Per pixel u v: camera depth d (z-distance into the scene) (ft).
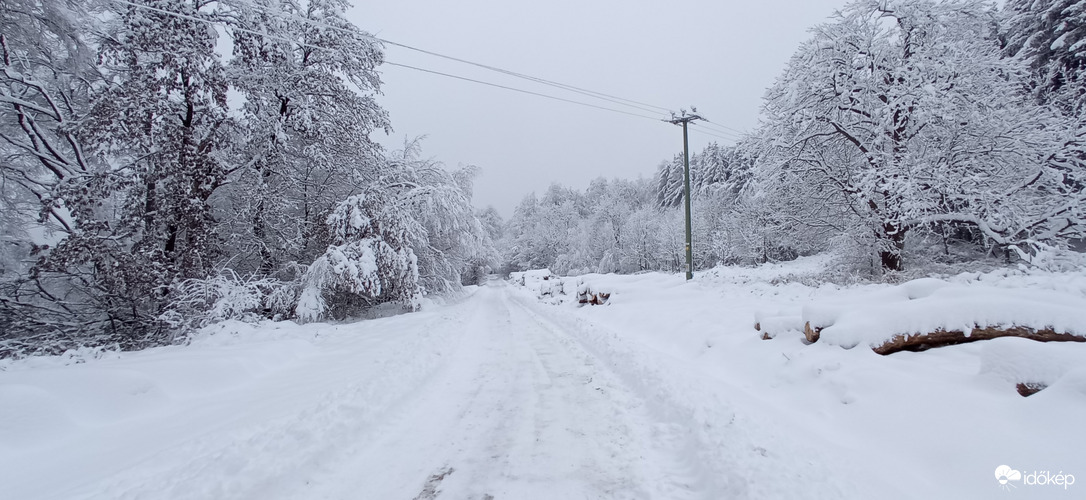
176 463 11.54
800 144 48.42
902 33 45.37
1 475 11.05
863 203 44.09
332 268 41.55
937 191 41.22
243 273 48.62
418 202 55.77
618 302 44.04
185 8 38.70
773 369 18.28
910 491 9.14
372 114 52.95
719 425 12.66
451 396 17.88
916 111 40.78
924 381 13.44
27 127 36.58
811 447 11.29
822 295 33.09
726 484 9.73
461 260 76.59
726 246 115.14
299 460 11.43
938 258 51.47
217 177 42.06
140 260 34.09
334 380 19.66
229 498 9.78
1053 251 30.86
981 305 16.58
